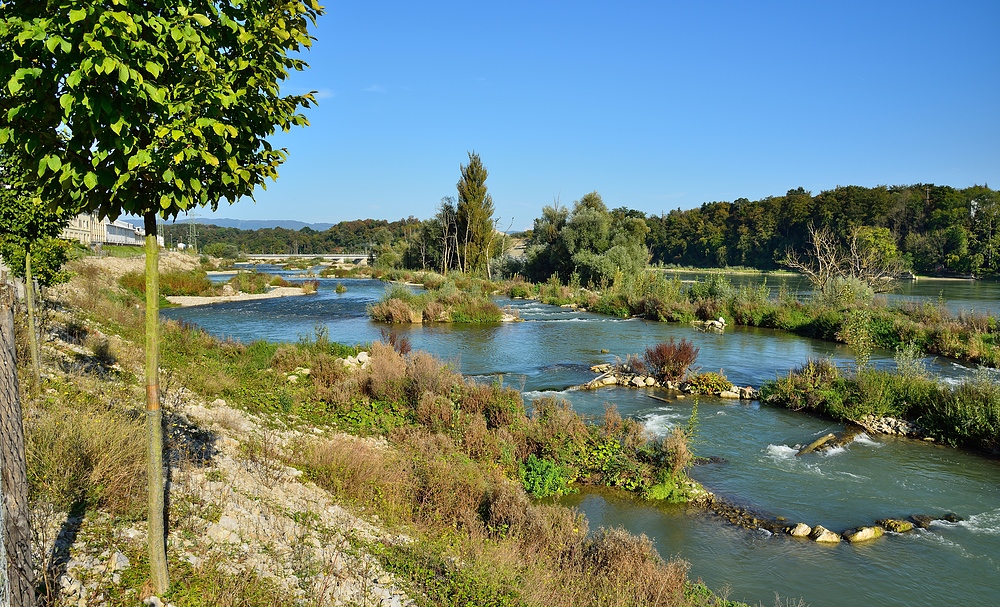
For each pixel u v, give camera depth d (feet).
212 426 30.50
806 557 28.60
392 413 43.32
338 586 17.66
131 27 10.43
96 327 55.72
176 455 23.53
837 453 43.06
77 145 11.64
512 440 38.40
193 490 20.75
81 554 14.79
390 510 25.62
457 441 37.60
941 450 44.11
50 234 30.12
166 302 129.59
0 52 10.58
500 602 18.76
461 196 226.99
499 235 257.14
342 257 437.17
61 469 17.34
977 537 30.89
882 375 54.13
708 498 34.68
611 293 143.64
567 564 23.38
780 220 336.90
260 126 14.52
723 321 111.04
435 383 46.01
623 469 36.65
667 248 405.80
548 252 200.34
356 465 28.66
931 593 25.88
